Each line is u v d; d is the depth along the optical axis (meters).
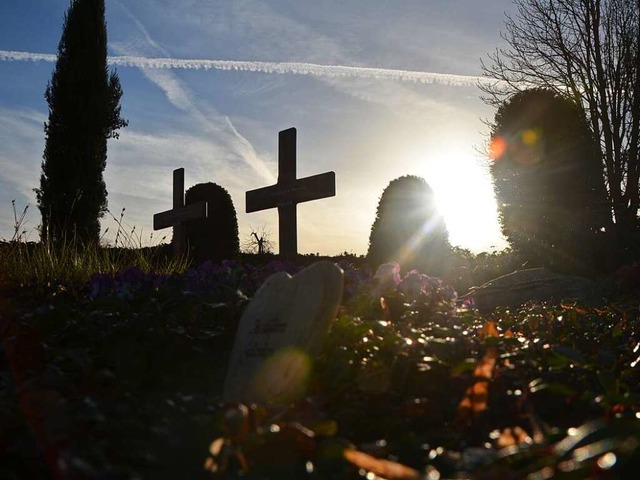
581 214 4.66
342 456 0.72
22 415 0.81
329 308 1.10
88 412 0.81
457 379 1.08
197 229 5.11
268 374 1.07
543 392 1.07
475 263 4.57
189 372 1.22
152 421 0.88
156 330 1.30
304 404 1.01
